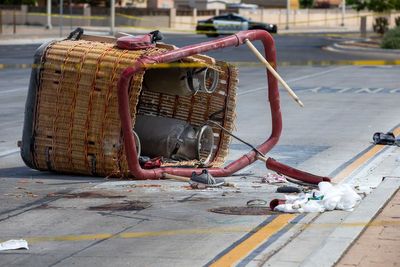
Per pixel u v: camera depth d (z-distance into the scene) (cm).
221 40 2738
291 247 1819
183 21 17338
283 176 2689
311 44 11712
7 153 3316
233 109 3020
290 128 4009
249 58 8888
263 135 3772
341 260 1688
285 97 5456
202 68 2811
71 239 1941
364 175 2761
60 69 2730
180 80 2792
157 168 2745
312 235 1914
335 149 3369
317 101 5228
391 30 10819
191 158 2923
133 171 2639
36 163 2803
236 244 1883
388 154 3212
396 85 6412
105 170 2712
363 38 13475
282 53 9788
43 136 2762
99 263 1745
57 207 2286
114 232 2008
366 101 5247
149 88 2850
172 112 3034
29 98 2789
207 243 1897
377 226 1958
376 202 2200
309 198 2217
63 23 15900
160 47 2730
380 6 14788
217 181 2614
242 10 18912
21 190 2533
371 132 3875
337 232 1891
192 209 2252
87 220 2133
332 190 2223
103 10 16525
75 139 2716
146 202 2344
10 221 2125
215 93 3012
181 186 2594
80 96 2702
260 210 2222
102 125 2678
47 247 1872
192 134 2919
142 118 2903
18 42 10838
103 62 2683
